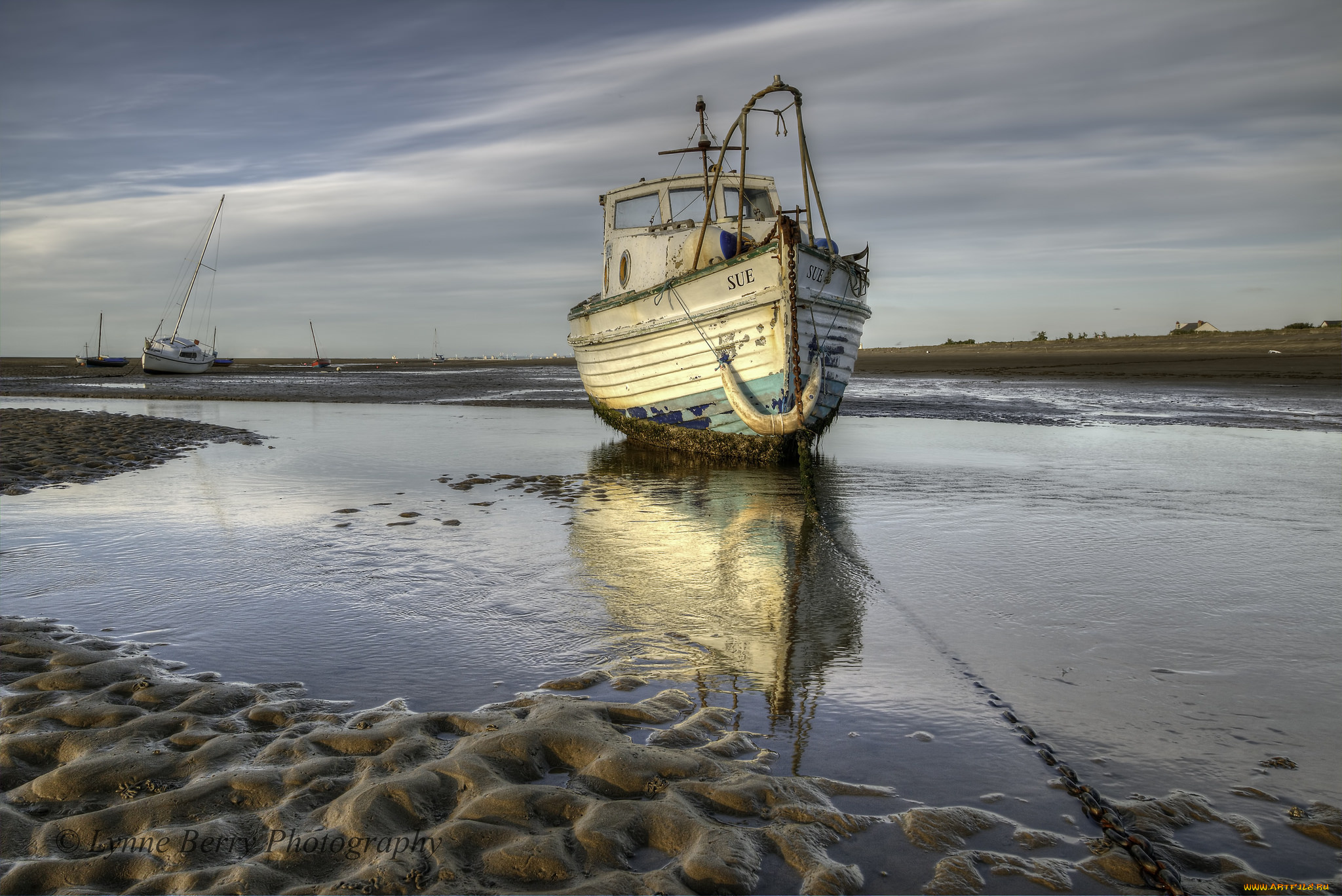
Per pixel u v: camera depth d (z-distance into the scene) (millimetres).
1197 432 15422
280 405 25828
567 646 4273
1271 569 5660
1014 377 36594
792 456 11820
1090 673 3877
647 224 13922
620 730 3270
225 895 2143
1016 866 2400
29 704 3426
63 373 58812
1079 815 2678
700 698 3631
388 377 50594
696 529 7258
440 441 15031
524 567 5891
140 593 5176
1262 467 10703
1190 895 2262
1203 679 3787
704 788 2785
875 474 10531
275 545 6539
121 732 3125
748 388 11406
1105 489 9102
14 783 2834
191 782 2773
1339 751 3100
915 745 3172
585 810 2631
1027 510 7895
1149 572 5621
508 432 17078
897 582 5457
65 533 6922
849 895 2264
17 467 10547
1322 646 4184
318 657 4098
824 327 11617
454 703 3531
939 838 2521
